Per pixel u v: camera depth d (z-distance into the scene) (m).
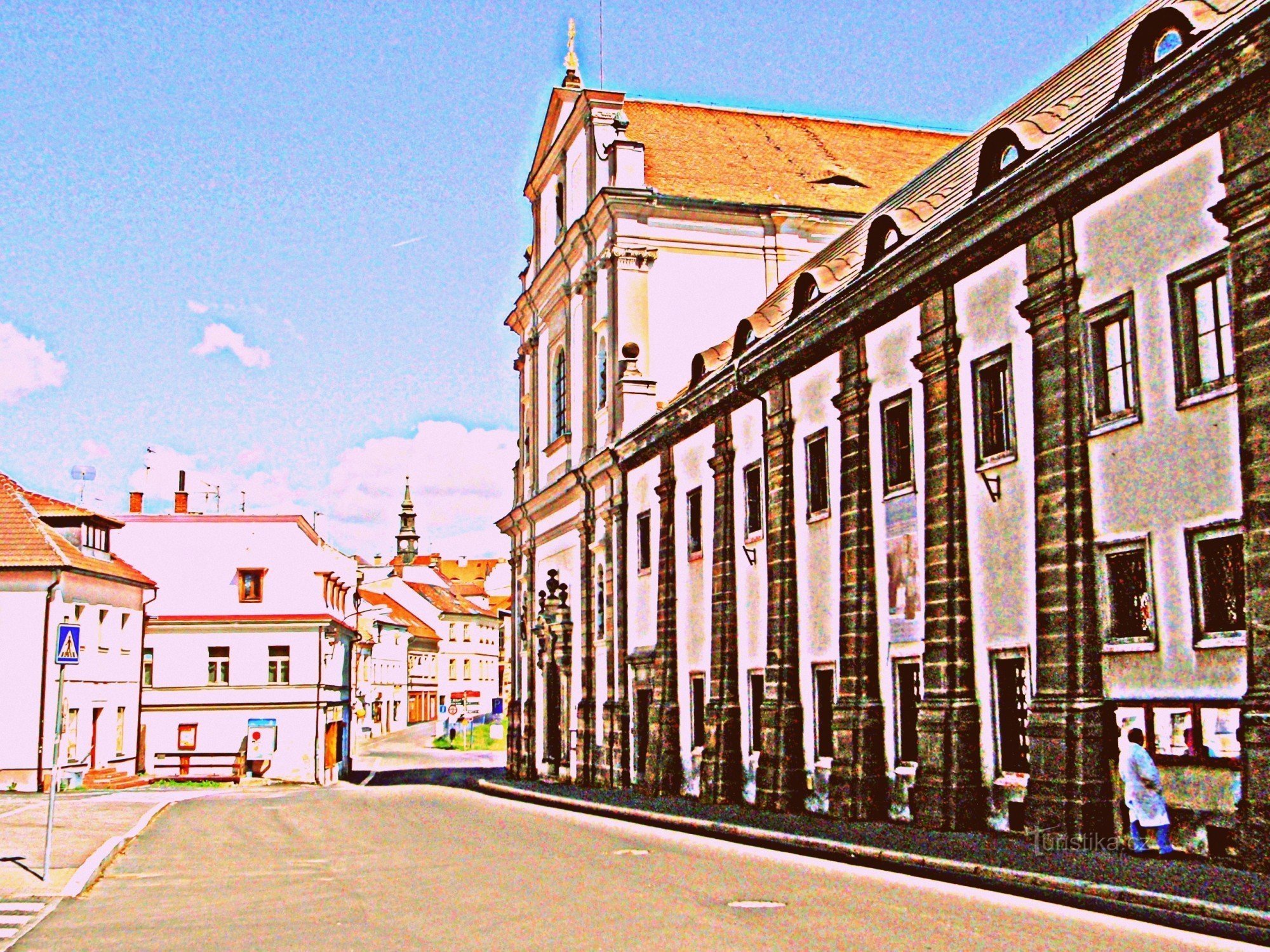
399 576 128.88
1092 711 15.91
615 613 36.38
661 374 37.78
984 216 18.19
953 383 19.45
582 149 42.50
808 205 39.94
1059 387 16.80
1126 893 12.31
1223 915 11.23
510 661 50.78
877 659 21.72
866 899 12.88
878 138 46.47
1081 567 16.28
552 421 45.84
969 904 12.45
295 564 62.38
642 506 34.88
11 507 45.25
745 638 27.59
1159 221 15.23
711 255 38.81
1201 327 14.80
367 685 96.81
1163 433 15.13
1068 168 16.45
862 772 21.41
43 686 42.41
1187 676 14.61
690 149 41.94
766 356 25.72
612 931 11.13
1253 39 13.33
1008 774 18.02
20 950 11.21
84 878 16.03
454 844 20.06
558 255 43.66
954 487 19.31
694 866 16.25
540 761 45.81
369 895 14.17
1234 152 13.97
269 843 21.16
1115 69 18.78
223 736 60.47
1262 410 13.52
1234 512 14.04
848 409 22.58
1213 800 14.07
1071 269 16.67
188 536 62.66
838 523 23.16
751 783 26.94
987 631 18.50
